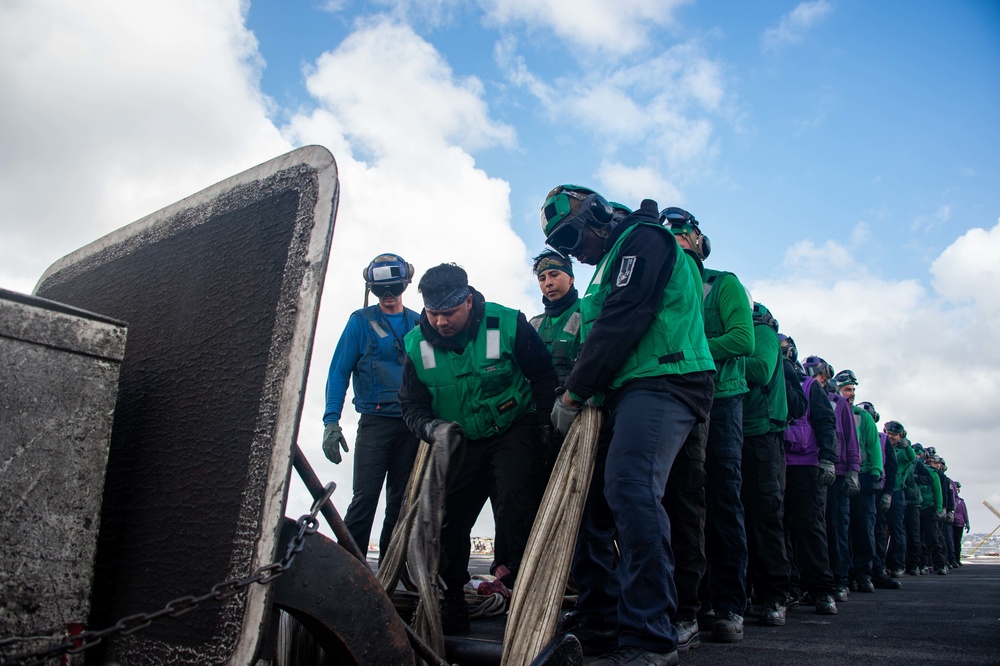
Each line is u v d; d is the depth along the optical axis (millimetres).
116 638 1456
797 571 5391
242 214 1573
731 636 3295
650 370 2416
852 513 7098
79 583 1292
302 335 1291
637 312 2400
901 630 3701
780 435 4234
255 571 1191
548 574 2174
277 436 1250
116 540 1541
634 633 2148
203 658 1230
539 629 2041
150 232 1907
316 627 1486
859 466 6074
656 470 2283
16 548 1220
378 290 4176
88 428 1334
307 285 1328
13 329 1247
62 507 1283
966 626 3787
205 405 1441
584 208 2771
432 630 2062
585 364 2422
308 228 1386
